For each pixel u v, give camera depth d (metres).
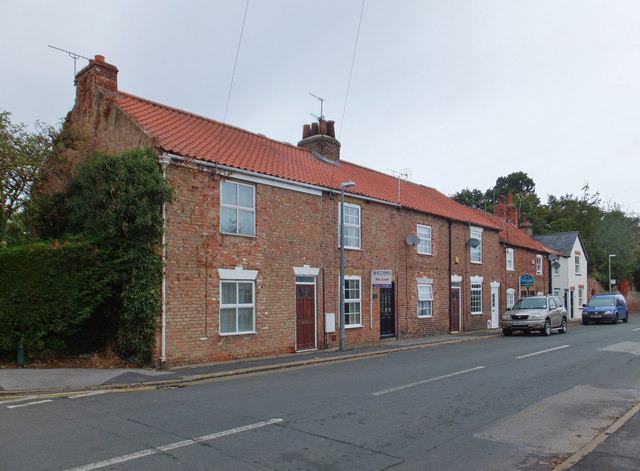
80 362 12.43
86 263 12.37
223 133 17.31
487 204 64.62
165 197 12.41
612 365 12.96
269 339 15.12
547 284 36.16
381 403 8.55
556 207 61.78
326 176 18.70
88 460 5.59
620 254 48.53
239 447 6.09
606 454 5.93
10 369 11.30
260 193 15.23
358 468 5.44
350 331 18.27
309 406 8.28
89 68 16.16
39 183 15.43
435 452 6.03
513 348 17.23
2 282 11.66
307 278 16.75
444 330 23.47
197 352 13.17
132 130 13.96
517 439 6.62
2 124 14.67
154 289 12.37
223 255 14.01
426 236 23.00
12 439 6.38
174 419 7.42
